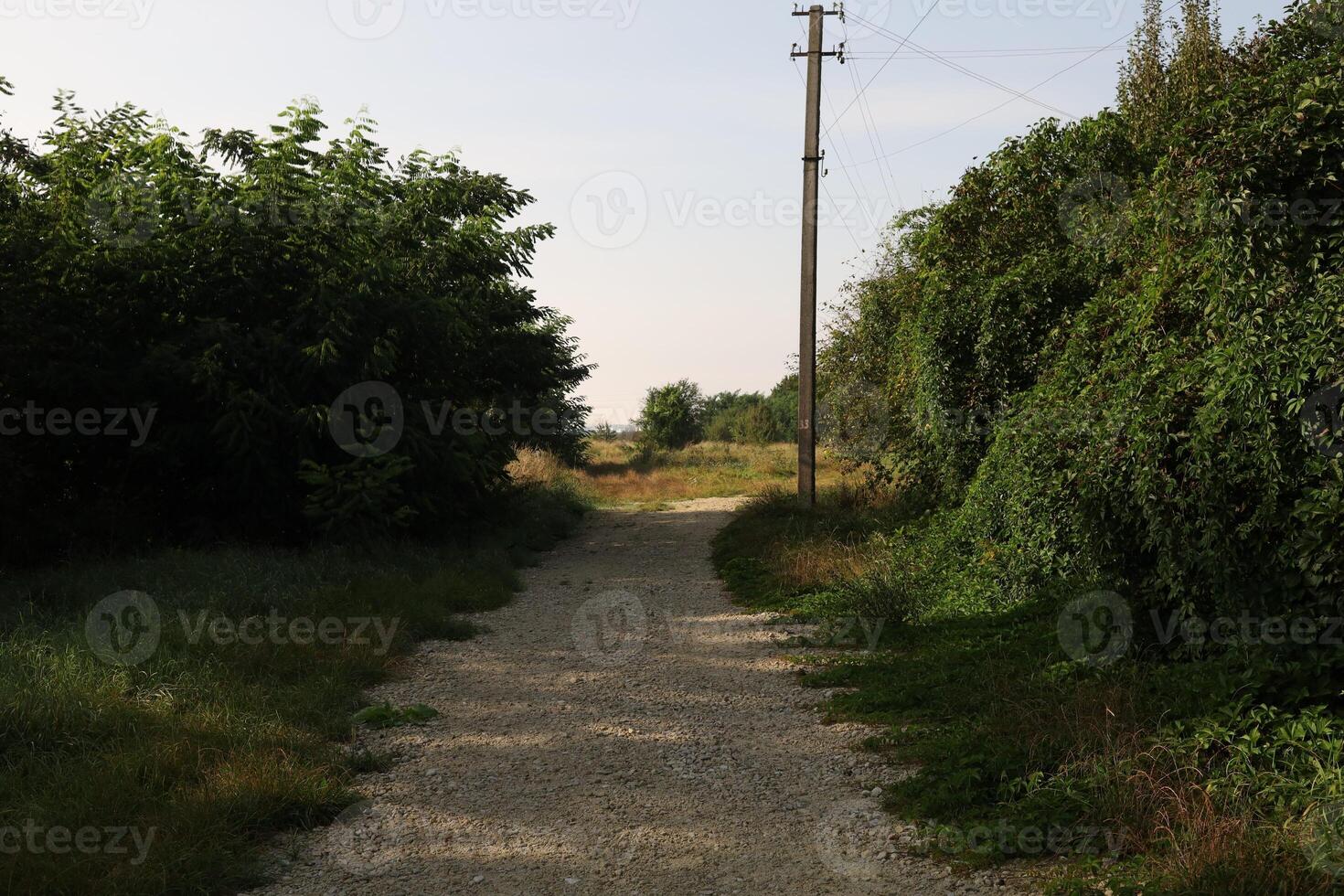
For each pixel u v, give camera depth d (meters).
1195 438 5.74
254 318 12.83
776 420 45.41
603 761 5.73
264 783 4.97
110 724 5.64
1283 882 3.56
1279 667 5.05
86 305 11.91
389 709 6.58
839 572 11.01
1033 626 7.76
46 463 12.01
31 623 7.93
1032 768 4.93
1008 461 9.02
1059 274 10.88
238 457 11.79
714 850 4.47
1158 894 3.62
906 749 5.63
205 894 4.02
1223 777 4.43
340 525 12.27
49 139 12.94
